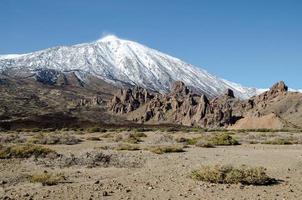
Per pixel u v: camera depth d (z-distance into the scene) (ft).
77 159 82.12
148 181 58.75
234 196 49.24
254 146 134.92
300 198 48.67
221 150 115.14
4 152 91.25
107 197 47.83
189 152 107.45
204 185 55.62
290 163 81.00
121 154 97.55
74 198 46.80
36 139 154.30
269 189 54.08
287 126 496.64
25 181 59.72
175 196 48.85
